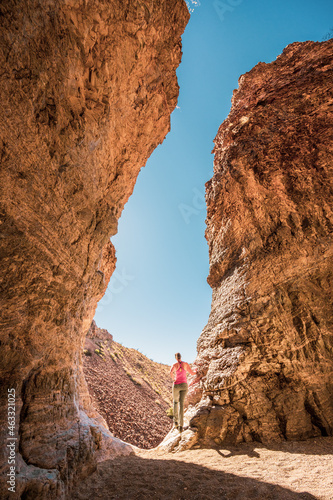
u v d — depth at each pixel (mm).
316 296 6012
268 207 7457
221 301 7629
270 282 6391
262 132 8555
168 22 5512
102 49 3945
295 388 5266
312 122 7688
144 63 5055
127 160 6078
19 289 2727
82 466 3314
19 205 2645
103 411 12562
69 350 4188
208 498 2770
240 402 5406
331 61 8227
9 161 2480
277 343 5699
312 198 6789
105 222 5359
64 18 3047
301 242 6469
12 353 2746
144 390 19938
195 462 4227
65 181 3555
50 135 3123
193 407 6484
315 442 4508
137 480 3439
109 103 4418
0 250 2449
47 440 3000
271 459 4008
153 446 11039
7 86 2344
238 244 8047
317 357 5445
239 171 8414
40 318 3133
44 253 3139
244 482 3137
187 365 6324
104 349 25469
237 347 6133
